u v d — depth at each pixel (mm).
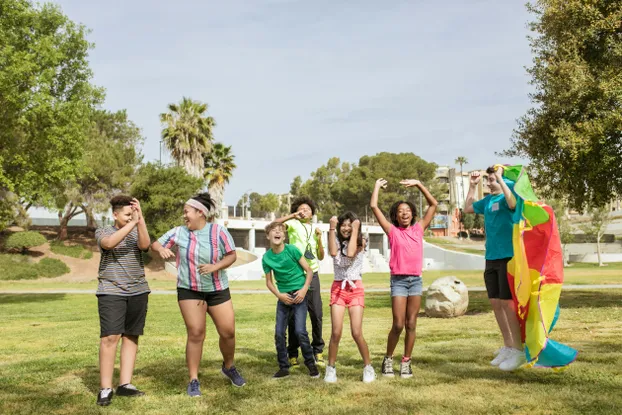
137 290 5047
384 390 4938
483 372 5602
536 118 14711
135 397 4918
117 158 48219
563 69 13383
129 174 48156
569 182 14234
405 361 5508
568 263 57281
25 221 43969
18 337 9523
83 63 22031
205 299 5172
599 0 13547
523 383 5066
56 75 21438
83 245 49688
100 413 4414
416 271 5520
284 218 6270
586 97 13336
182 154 46406
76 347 8219
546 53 14672
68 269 43281
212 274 5094
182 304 5051
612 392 4625
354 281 5500
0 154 19484
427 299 11820
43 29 21125
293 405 4535
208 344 8141
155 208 44875
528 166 15016
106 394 4699
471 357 6430
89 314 14812
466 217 94750
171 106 47219
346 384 5246
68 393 5141
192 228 5125
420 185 5738
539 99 14750
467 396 4637
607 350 6598
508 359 5562
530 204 5297
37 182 20078
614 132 13086
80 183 46469
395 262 5547
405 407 4355
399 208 5695
